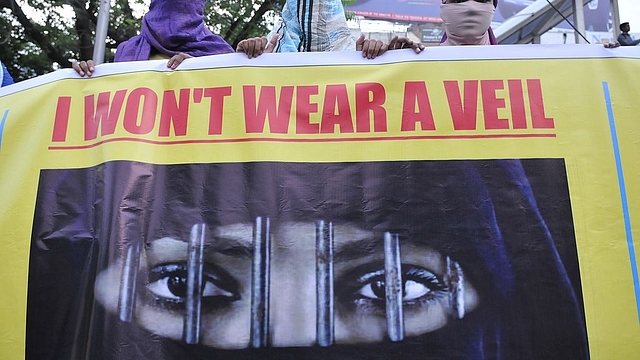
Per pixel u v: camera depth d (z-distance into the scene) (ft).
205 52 9.51
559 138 7.43
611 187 7.22
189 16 9.60
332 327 7.01
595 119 7.48
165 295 7.15
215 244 7.30
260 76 7.90
